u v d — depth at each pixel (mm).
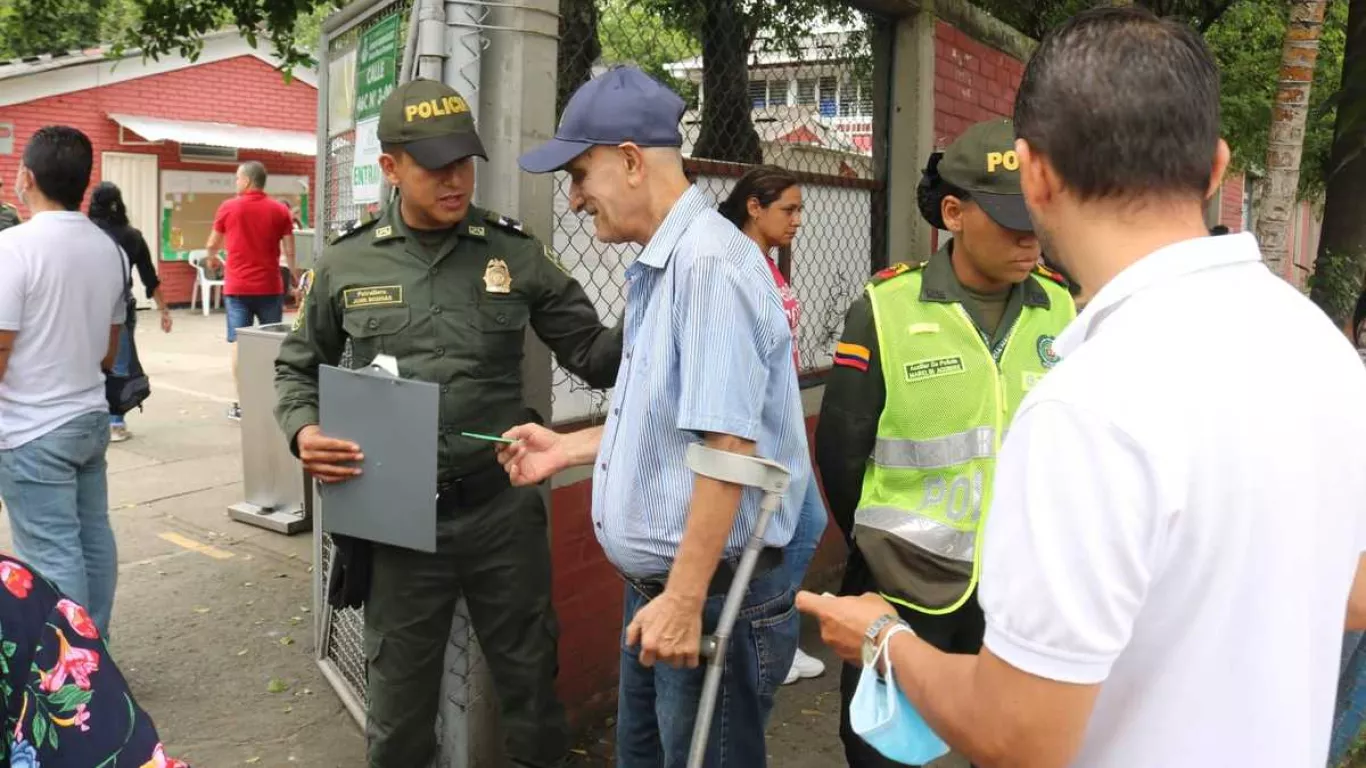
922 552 2256
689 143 4137
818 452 2461
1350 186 5953
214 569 4902
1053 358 2350
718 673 1860
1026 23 7227
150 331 13742
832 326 4801
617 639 3609
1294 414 1095
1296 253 17609
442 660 2734
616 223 2078
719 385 1877
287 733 3457
